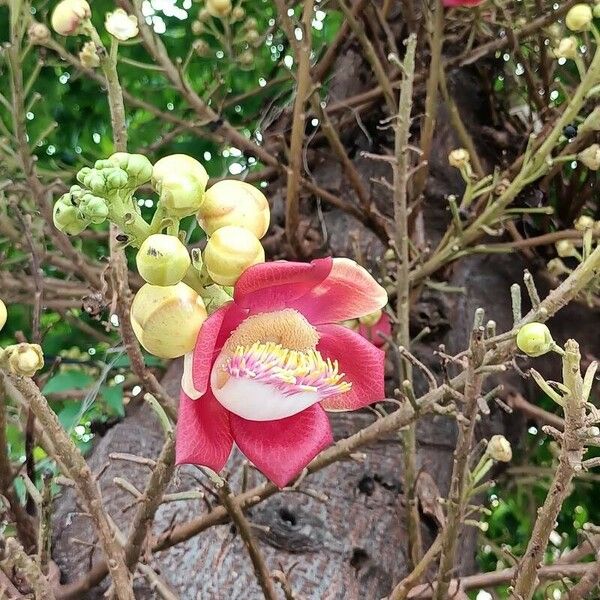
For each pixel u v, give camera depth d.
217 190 0.34
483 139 0.96
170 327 0.32
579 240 0.76
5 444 0.49
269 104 1.00
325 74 0.92
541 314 0.37
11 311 1.02
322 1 0.92
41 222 0.77
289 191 0.74
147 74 1.10
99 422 0.74
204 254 0.34
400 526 0.61
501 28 0.90
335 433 0.66
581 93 0.61
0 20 0.97
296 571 0.55
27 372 0.31
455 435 0.69
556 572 0.53
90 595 0.53
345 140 0.94
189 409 0.34
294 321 0.36
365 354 0.39
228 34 0.88
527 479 1.00
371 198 0.81
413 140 0.92
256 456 0.37
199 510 0.58
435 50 0.71
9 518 0.52
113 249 0.42
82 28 0.42
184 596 0.52
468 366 0.38
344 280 0.37
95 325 0.99
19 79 0.61
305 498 0.59
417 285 0.72
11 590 0.46
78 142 1.11
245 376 0.34
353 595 0.55
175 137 1.00
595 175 0.86
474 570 0.71
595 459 0.33
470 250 0.71
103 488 0.63
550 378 0.88
